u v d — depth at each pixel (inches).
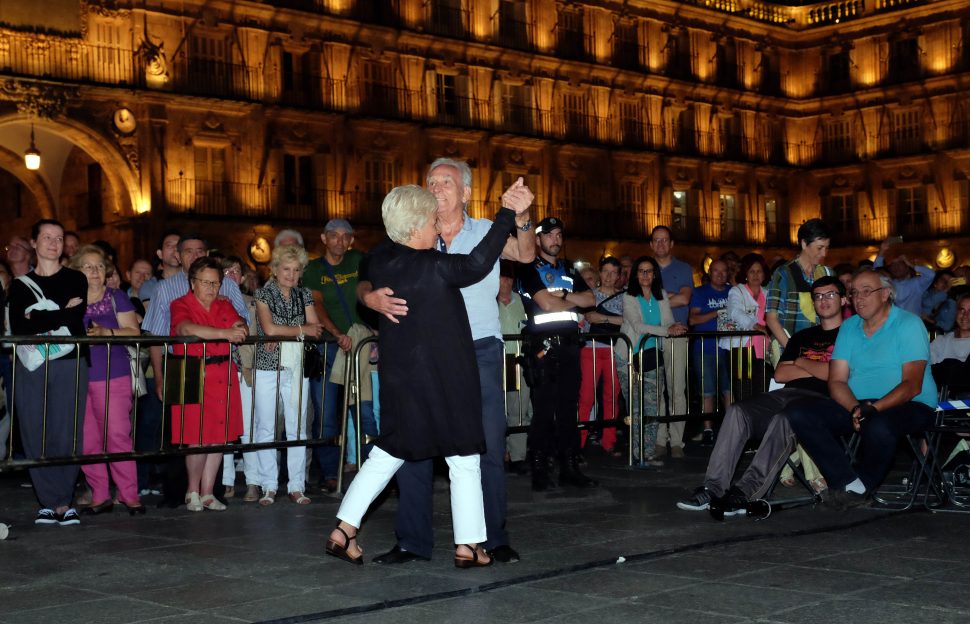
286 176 1470.2
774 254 2048.5
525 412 477.4
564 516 332.5
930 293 737.0
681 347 502.9
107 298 366.9
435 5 1617.9
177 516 349.1
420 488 265.9
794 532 297.4
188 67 1362.0
